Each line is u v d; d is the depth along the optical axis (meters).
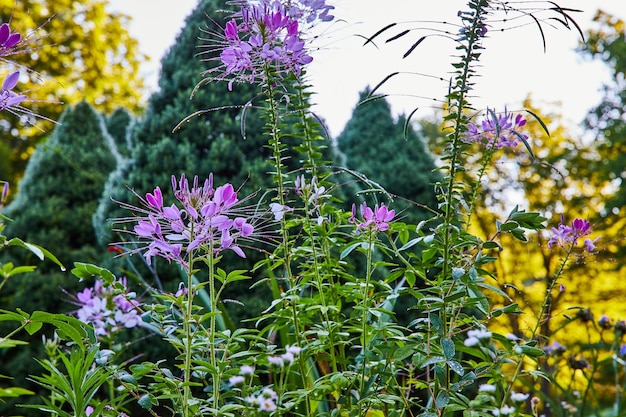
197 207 1.61
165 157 4.44
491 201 7.79
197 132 4.46
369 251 1.95
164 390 1.66
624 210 11.81
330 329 1.92
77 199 5.71
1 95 1.47
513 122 2.23
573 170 12.09
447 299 1.62
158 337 3.79
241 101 4.40
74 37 15.00
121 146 7.36
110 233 4.55
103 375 1.70
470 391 3.74
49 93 13.88
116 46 15.96
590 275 9.94
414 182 5.75
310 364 2.36
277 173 2.10
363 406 1.85
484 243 1.66
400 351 1.71
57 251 5.39
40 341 4.90
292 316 1.99
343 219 2.13
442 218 1.87
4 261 5.38
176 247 1.59
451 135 1.82
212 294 1.67
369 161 5.96
